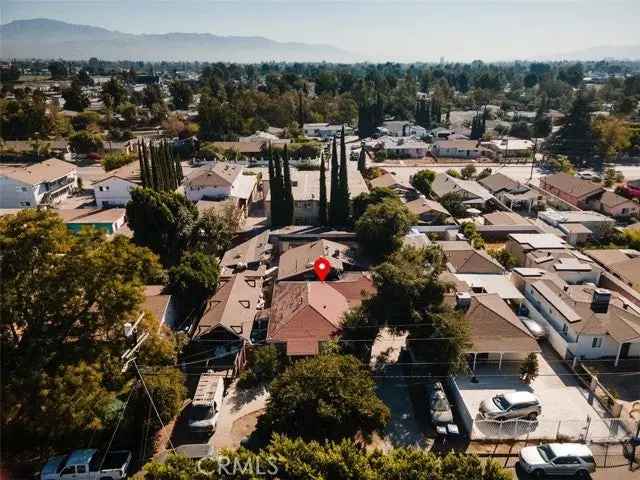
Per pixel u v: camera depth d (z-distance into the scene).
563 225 60.94
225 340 36.47
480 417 30.27
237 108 141.38
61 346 27.78
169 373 30.50
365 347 35.34
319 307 37.94
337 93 190.62
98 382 26.62
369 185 77.94
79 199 80.19
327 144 123.12
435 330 33.03
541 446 27.30
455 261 48.09
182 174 84.12
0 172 74.31
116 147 114.44
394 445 28.39
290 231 58.28
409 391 32.97
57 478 25.77
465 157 113.94
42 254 27.33
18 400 24.22
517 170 100.12
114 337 29.42
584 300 38.84
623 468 26.83
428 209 63.19
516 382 33.94
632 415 30.19
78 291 28.08
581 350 35.88
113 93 174.12
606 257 51.81
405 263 36.06
